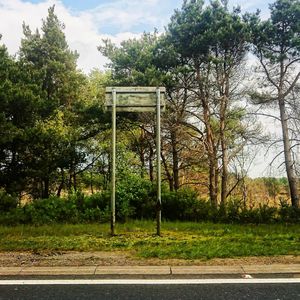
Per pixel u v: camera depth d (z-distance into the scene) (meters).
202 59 24.06
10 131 21.66
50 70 36.28
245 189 27.14
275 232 11.04
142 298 5.31
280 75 22.67
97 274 6.46
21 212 14.02
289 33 21.80
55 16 40.31
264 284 5.87
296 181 22.11
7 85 23.08
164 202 14.62
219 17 23.64
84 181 37.69
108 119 25.91
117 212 14.16
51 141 24.27
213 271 6.48
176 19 24.48
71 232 10.92
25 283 6.01
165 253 7.66
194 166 27.83
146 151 32.31
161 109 10.45
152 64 24.92
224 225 12.70
